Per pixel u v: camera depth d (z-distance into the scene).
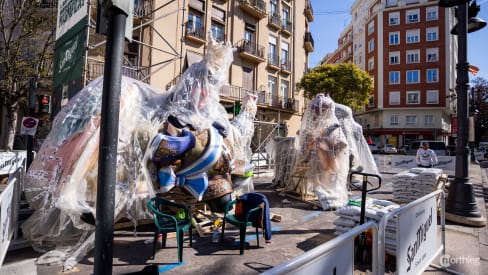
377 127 39.22
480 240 4.35
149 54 14.51
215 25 18.45
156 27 14.78
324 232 4.68
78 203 3.39
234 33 19.42
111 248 1.62
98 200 1.62
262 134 18.33
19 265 2.26
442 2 5.67
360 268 3.30
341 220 4.04
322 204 6.23
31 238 3.55
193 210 4.89
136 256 3.54
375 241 2.16
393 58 37.78
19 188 3.77
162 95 4.87
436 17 35.62
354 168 7.88
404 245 2.61
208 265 3.34
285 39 24.00
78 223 3.47
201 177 4.27
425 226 3.12
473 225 4.98
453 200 5.32
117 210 3.80
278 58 23.06
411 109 36.66
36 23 11.16
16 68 10.69
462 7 5.48
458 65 5.51
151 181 4.07
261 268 3.29
